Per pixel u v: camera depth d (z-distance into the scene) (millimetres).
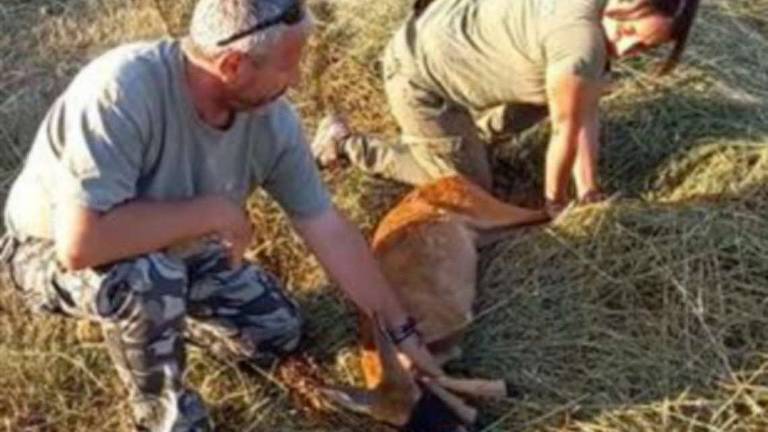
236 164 3416
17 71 4930
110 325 3404
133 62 3260
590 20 3754
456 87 4137
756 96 4477
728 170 4129
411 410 3637
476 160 4270
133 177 3270
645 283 3863
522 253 3969
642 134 4348
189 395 3547
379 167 4340
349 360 3869
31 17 5156
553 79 3811
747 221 3959
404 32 4246
